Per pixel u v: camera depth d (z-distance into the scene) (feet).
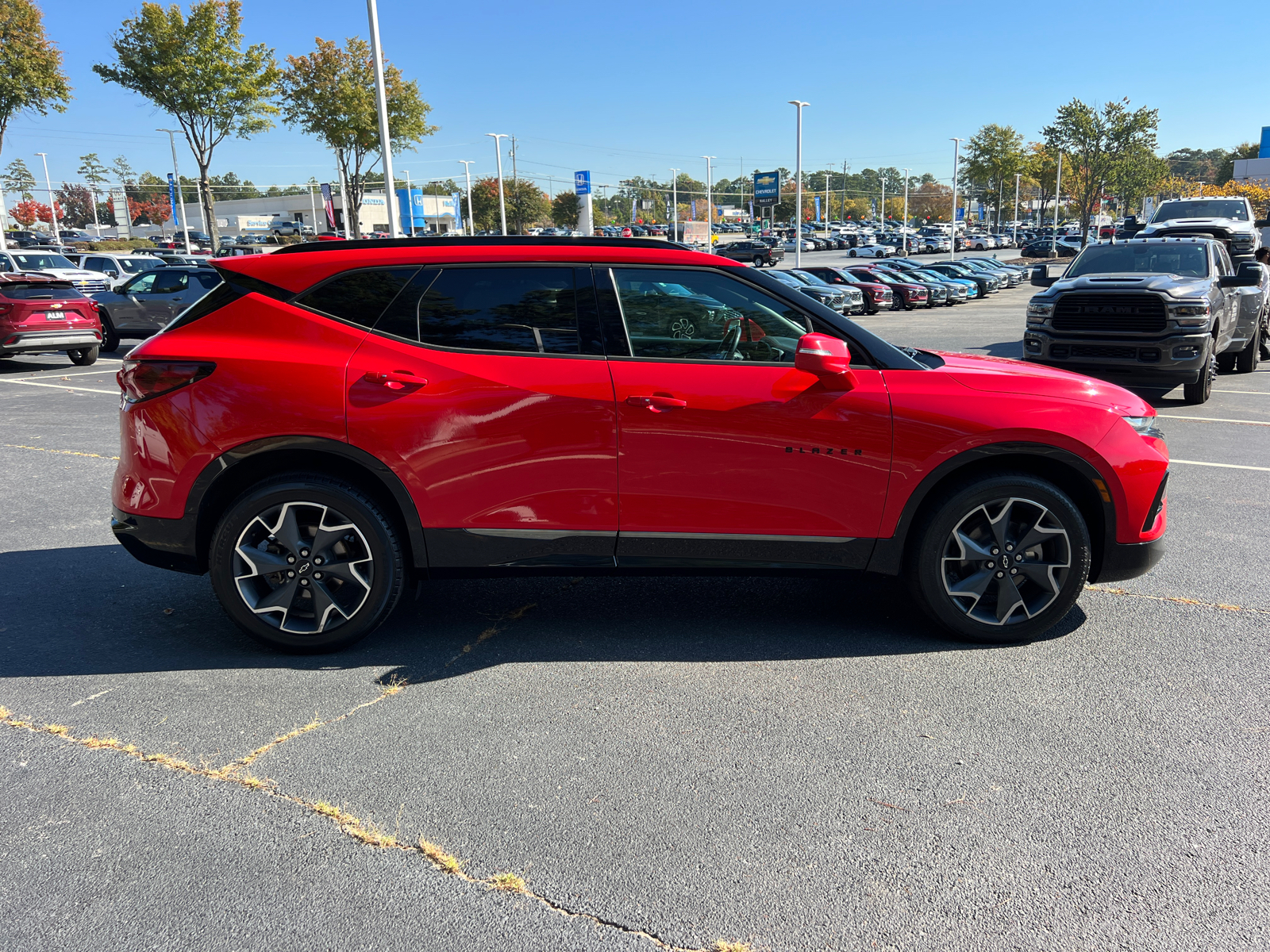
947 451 11.59
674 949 6.83
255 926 7.07
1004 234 303.89
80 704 10.71
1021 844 8.07
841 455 11.60
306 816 8.52
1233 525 18.29
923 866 7.79
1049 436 11.64
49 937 6.95
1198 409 33.22
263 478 11.97
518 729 10.15
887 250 211.00
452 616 13.62
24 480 22.49
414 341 11.66
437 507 11.64
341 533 11.63
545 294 11.71
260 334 11.64
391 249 11.82
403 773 9.25
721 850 8.00
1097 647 12.40
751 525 11.80
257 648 12.37
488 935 6.97
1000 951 6.79
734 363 11.66
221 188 378.12
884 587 14.92
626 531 11.79
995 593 12.42
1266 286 45.19
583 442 11.50
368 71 113.91
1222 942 6.88
